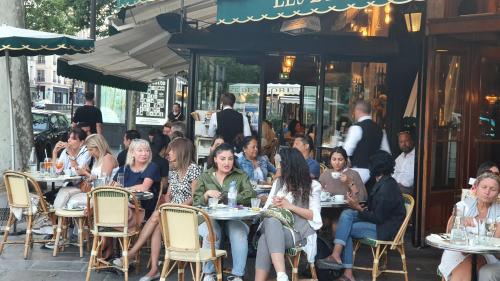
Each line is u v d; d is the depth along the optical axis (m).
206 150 10.80
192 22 10.85
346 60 10.90
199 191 6.62
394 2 5.84
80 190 8.16
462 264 5.57
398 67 10.88
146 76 16.66
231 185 6.32
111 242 7.27
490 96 9.22
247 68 11.05
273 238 5.85
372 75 10.95
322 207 6.81
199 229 6.38
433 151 8.66
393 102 10.92
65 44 8.72
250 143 8.41
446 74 8.70
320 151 10.82
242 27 10.83
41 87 57.53
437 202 8.80
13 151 9.76
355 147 8.10
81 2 19.95
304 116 11.55
